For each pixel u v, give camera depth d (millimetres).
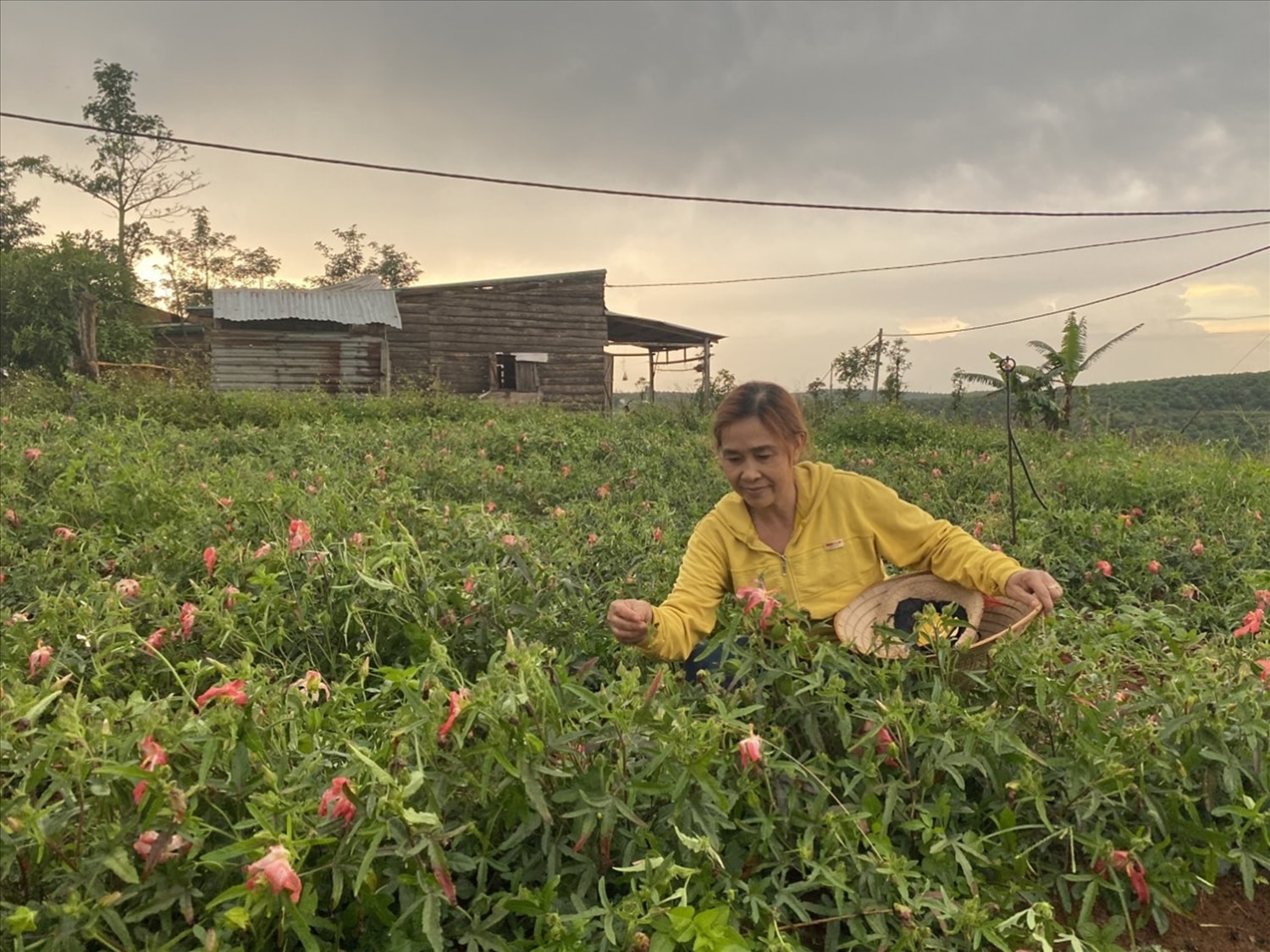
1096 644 2654
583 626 3014
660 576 3701
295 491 4203
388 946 1732
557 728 1875
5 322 22156
